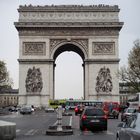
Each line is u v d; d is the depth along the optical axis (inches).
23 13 7736.2
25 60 7623.0
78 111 6112.2
